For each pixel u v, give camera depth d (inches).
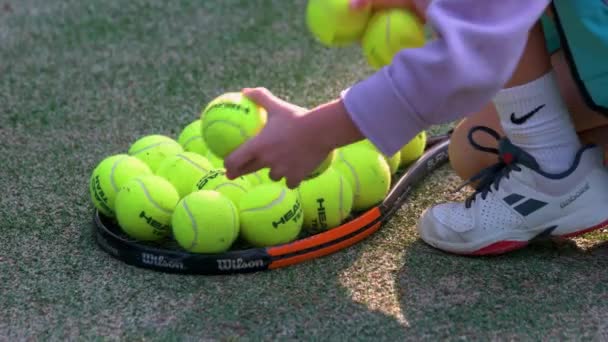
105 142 91.4
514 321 58.8
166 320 60.2
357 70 108.1
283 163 56.3
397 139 54.2
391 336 57.6
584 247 68.9
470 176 74.9
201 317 60.3
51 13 130.2
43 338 58.8
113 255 68.9
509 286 63.2
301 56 113.0
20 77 109.2
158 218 66.9
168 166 73.2
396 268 66.2
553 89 62.3
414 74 52.0
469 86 50.9
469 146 73.5
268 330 58.6
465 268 66.0
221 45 117.3
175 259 65.6
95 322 60.4
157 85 105.8
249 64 111.0
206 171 72.9
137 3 133.6
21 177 83.8
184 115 97.4
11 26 125.5
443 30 50.8
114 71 110.1
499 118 67.8
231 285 64.4
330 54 113.5
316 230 70.8
